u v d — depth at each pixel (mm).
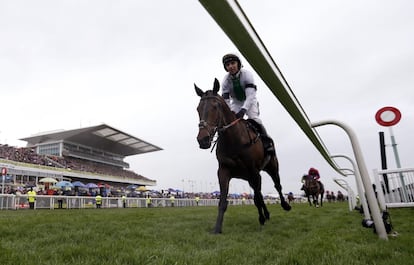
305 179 14164
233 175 3822
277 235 3203
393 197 4996
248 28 1049
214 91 3438
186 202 27625
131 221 4582
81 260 2008
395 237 3004
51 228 3580
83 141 49656
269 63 1349
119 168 55688
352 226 4152
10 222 4168
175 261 1931
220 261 1982
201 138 3092
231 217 5430
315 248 2365
